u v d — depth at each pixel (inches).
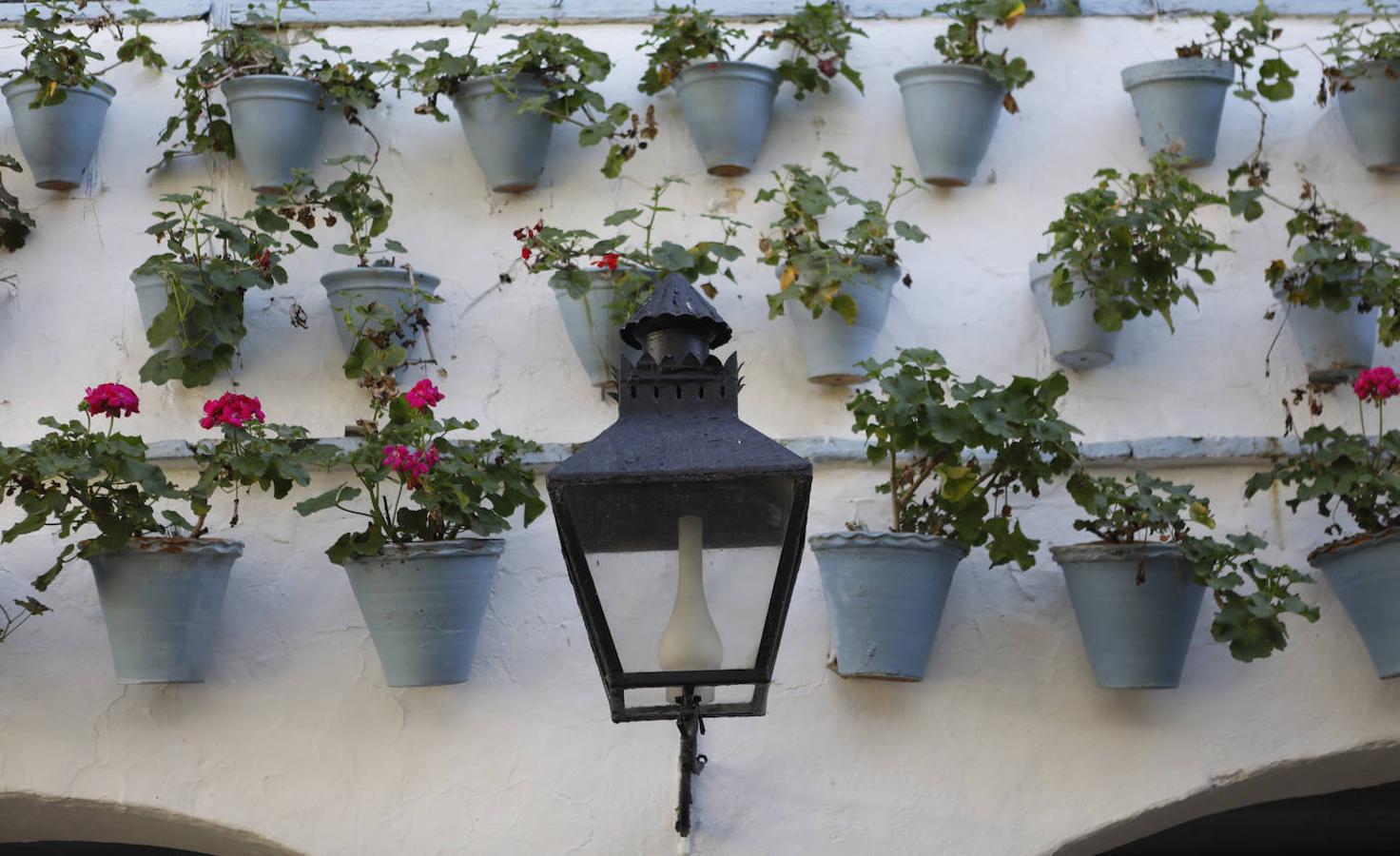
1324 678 161.3
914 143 174.4
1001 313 172.7
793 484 115.6
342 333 168.1
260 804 157.6
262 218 166.6
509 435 165.2
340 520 164.4
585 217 175.0
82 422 168.6
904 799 158.1
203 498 152.8
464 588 153.2
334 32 180.1
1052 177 177.0
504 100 171.8
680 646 116.4
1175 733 160.1
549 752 159.0
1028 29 181.5
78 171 174.6
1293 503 159.8
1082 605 156.4
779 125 177.6
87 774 157.6
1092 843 160.7
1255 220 172.9
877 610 152.6
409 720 159.5
